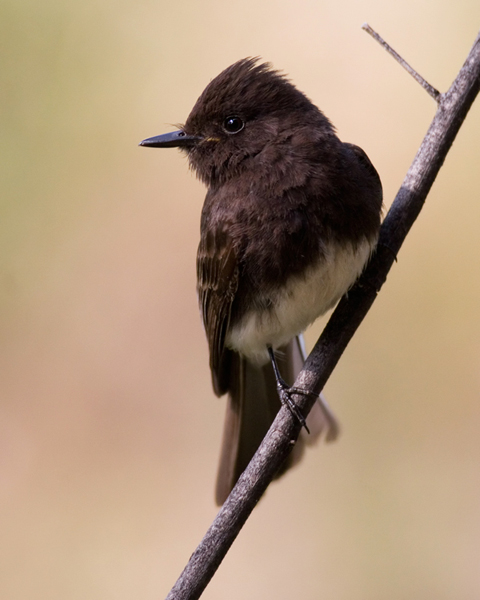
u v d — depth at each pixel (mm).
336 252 7762
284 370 9227
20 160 13484
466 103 7809
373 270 7867
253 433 9250
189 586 6914
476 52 7770
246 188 8070
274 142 8086
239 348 8898
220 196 8297
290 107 8211
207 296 8586
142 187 13641
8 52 13641
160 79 13867
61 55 13742
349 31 14094
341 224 7754
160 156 13695
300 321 8258
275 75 8375
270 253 7883
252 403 9281
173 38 14023
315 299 7977
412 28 13906
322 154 7945
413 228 12656
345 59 13984
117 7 14031
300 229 7797
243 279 8125
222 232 8094
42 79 13672
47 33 13742
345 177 7859
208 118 8391
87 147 13648
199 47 14133
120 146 13688
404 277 12516
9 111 13555
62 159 13609
